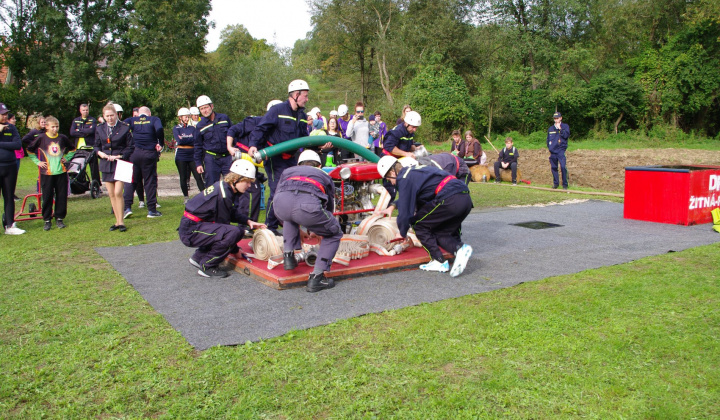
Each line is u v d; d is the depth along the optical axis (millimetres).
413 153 7523
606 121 38094
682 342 3691
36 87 30797
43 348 3742
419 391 3146
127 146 8648
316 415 2916
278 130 6422
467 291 4945
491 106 36281
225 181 5441
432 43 39281
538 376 3271
